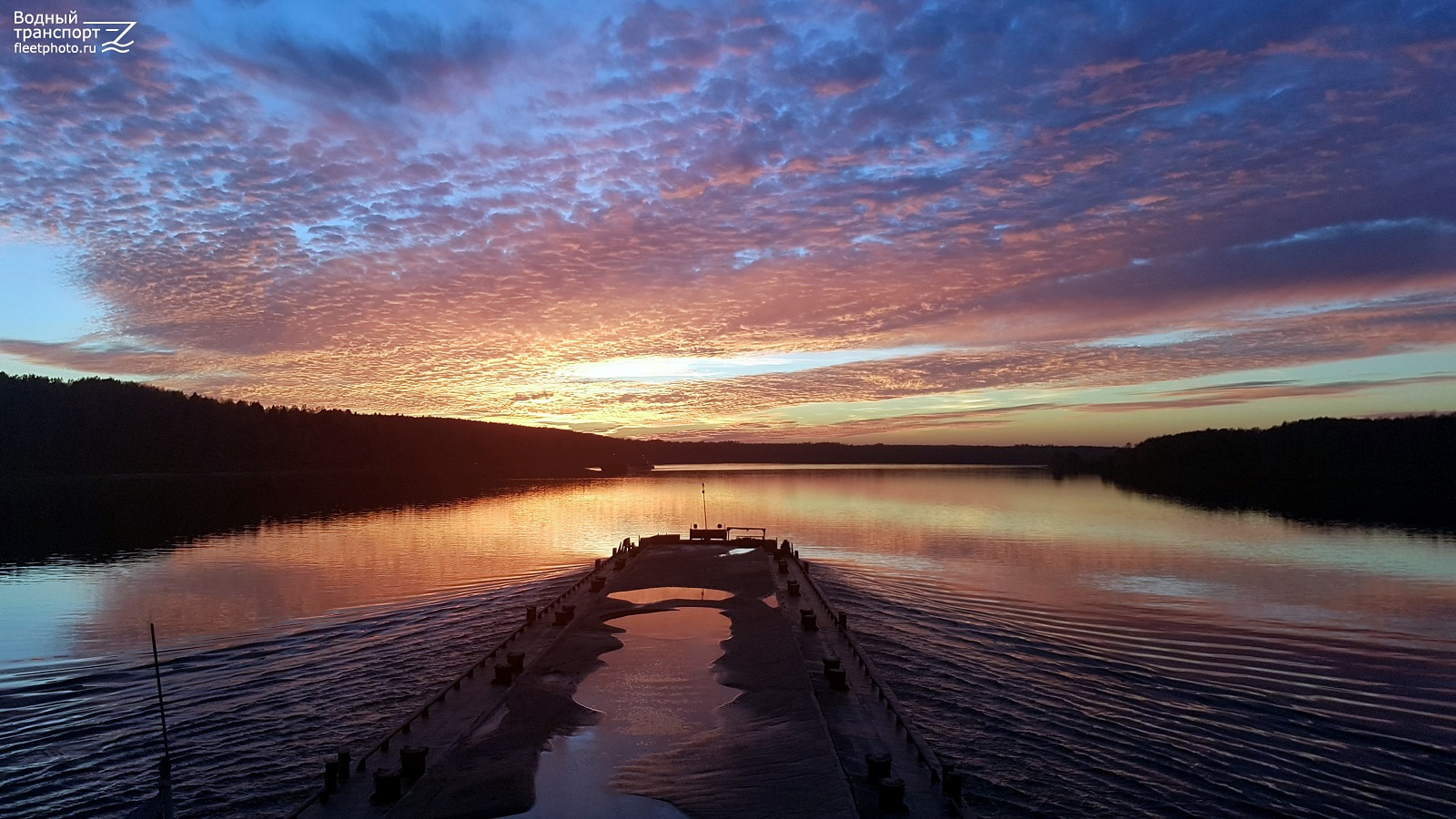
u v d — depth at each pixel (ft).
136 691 66.85
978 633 84.33
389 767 44.21
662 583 106.83
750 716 54.54
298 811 39.88
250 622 91.45
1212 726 57.98
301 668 73.61
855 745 50.11
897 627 86.74
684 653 70.85
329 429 504.84
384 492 336.08
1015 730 57.26
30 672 71.92
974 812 43.01
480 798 41.50
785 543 134.21
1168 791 48.11
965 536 175.22
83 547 155.63
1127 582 115.03
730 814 39.96
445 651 79.30
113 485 331.77
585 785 43.45
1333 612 94.79
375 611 97.25
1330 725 58.34
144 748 55.21
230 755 53.98
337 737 57.26
